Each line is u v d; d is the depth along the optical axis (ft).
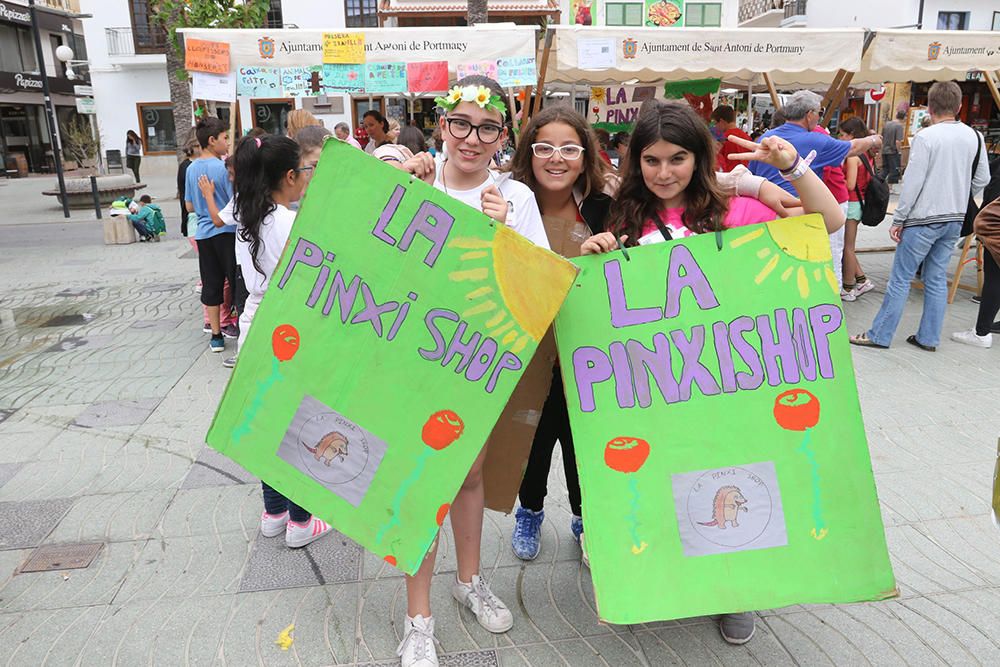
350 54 18.38
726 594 6.92
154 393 15.88
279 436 7.03
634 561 6.95
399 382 6.93
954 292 21.66
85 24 79.77
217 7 31.27
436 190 6.69
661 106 7.25
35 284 27.40
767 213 7.69
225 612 8.61
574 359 7.15
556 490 11.50
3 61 96.17
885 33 19.44
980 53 20.07
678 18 80.28
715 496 7.04
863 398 14.62
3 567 9.59
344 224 6.82
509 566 9.39
